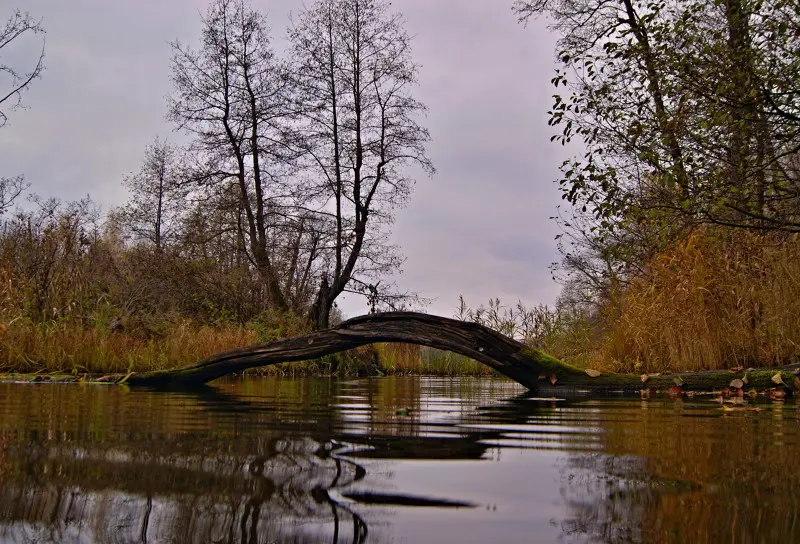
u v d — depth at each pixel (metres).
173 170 23.06
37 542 1.05
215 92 23.06
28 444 2.19
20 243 11.88
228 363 6.96
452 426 3.04
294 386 7.57
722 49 6.51
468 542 1.08
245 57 22.84
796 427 3.05
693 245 7.23
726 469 1.83
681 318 7.01
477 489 1.52
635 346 7.61
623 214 7.35
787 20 6.48
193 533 1.12
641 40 7.15
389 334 6.75
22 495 1.39
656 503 1.40
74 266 12.28
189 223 21.97
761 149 6.92
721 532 1.16
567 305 14.02
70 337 9.15
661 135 6.98
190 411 3.68
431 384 8.98
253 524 1.19
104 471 1.68
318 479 1.62
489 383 9.51
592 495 1.47
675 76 6.84
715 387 5.99
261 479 1.60
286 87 22.89
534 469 1.81
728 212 7.30
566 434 2.72
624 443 2.43
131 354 9.31
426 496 1.44
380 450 2.16
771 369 6.00
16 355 8.59
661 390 6.10
